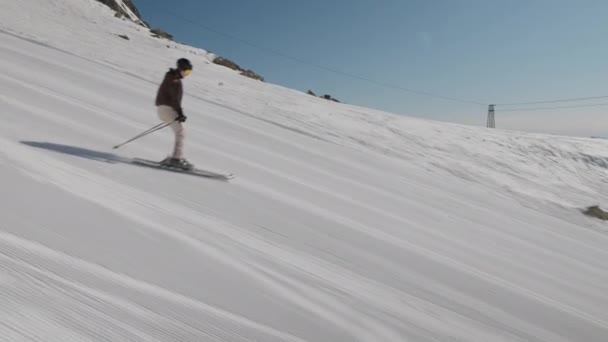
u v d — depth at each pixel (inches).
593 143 1072.2
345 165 433.7
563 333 141.9
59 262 91.0
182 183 200.8
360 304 120.9
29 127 227.5
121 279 92.5
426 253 195.2
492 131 1053.8
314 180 315.6
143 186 176.9
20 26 933.8
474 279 174.1
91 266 93.9
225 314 92.0
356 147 591.5
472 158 745.0
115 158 213.3
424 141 776.3
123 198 151.4
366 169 446.0
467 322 130.9
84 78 501.4
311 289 120.6
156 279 97.9
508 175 701.9
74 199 133.3
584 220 531.2
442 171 605.3
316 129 649.0
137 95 484.4
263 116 641.6
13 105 270.1
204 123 441.4
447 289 154.9
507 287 174.9
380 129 787.4
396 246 193.3
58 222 112.3
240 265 122.0
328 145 537.6
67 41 895.1
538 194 627.2
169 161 222.8
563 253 286.8
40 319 69.3
